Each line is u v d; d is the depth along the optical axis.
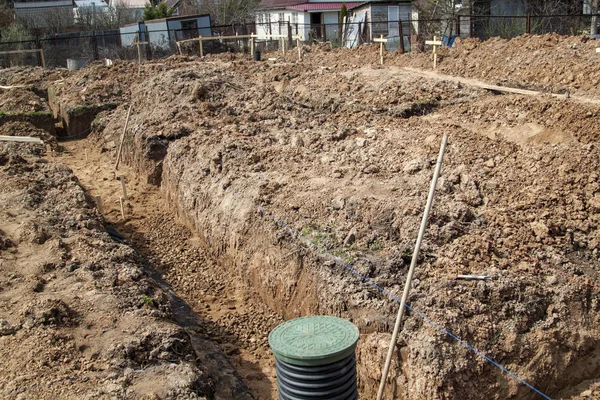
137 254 8.61
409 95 12.85
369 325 6.07
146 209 11.02
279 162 9.52
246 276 8.25
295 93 14.91
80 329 5.96
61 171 10.69
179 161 10.80
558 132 9.48
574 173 8.01
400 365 5.73
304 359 4.56
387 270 6.44
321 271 6.82
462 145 9.04
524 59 14.03
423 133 9.91
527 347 5.71
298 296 7.18
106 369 5.41
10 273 7.02
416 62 16.42
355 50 19.44
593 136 9.07
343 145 9.81
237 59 21.39
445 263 6.37
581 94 11.66
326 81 14.98
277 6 37.22
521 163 8.42
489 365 5.56
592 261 6.71
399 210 7.18
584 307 6.09
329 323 5.04
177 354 5.79
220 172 9.64
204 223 9.39
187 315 7.53
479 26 23.31
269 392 6.30
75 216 8.75
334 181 8.46
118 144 13.65
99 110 16.03
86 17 39.19
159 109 13.51
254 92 13.29
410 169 8.48
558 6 23.52
